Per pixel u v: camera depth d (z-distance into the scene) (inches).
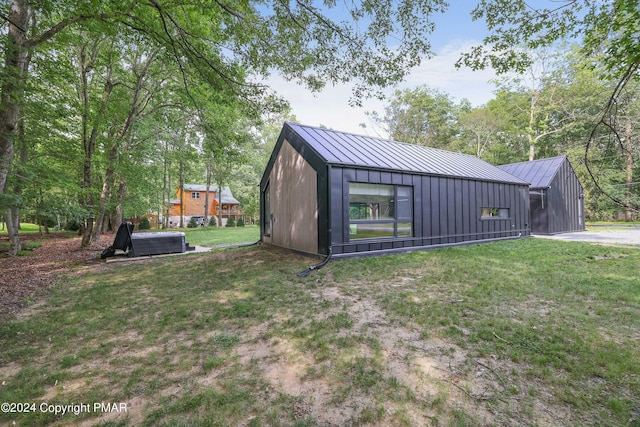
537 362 92.0
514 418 68.9
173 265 269.9
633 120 349.7
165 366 95.2
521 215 437.4
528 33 165.2
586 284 173.9
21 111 258.2
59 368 95.7
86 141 417.4
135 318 139.5
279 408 73.8
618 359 91.9
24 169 233.9
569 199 551.8
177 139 550.0
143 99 480.7
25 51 201.6
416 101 1152.2
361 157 293.7
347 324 123.0
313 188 275.3
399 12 198.4
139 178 512.1
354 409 73.1
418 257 265.9
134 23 241.1
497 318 125.4
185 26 290.4
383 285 180.5
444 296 156.3
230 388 82.2
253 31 224.8
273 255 299.0
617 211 746.2
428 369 89.7
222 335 117.0
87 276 234.8
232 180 1258.6
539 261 243.8
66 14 213.6
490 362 93.0
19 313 149.9
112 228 735.1
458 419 68.9
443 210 337.1
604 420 67.8
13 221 370.0
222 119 446.9
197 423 69.0
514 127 1002.7
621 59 113.7
